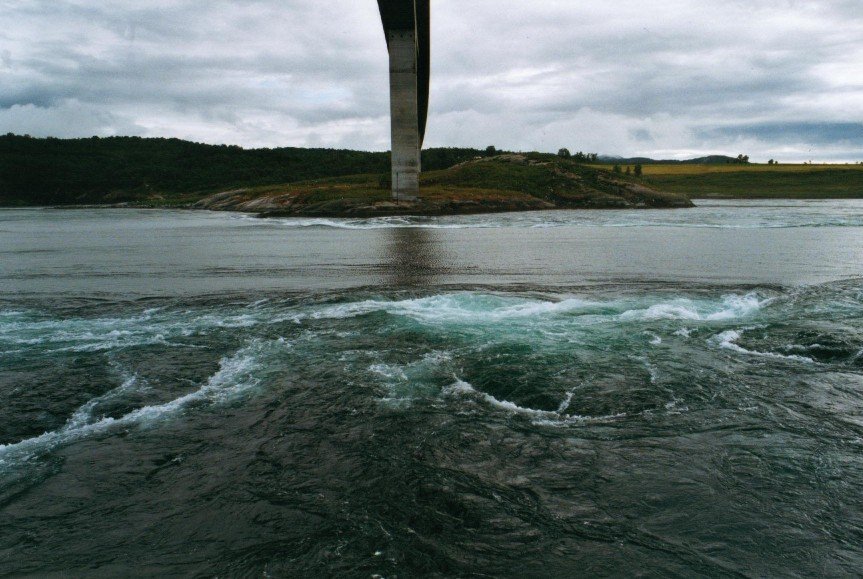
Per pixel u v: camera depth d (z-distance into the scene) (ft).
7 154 544.21
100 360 32.55
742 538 15.57
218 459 20.75
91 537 16.20
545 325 39.01
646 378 28.32
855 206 261.03
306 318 41.81
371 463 20.20
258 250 95.20
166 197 444.14
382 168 497.46
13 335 38.01
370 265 73.05
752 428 22.47
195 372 30.35
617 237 112.27
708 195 400.88
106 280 62.13
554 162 324.60
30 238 130.11
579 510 17.08
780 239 103.86
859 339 33.83
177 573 14.60
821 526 16.05
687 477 18.81
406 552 15.26
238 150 597.11
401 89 201.26
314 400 26.22
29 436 22.84
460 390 27.32
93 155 589.73
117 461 20.70
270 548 15.53
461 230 138.10
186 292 53.88
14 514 17.39
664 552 15.08
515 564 14.73
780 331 36.47
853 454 20.18
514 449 21.13
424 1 191.83
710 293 50.39
